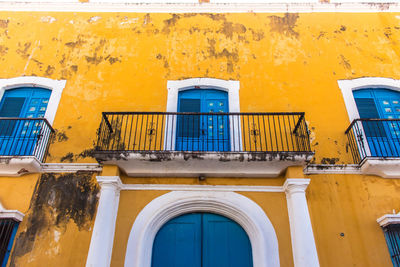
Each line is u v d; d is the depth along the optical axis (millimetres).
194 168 7047
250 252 6719
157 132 7906
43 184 7160
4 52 9234
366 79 8844
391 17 10031
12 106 8516
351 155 7637
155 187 7113
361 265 6340
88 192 7086
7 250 6344
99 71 8945
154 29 9719
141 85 8711
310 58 9234
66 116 8156
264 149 7664
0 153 7648
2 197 6965
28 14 9945
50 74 8875
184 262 6605
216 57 9211
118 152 6781
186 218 7098
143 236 6480
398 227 6555
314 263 5941
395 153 7832
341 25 9867
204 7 10055
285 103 8438
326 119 8172
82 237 6574
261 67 9047
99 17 9945
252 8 10086
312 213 6879
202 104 8664
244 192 7078
